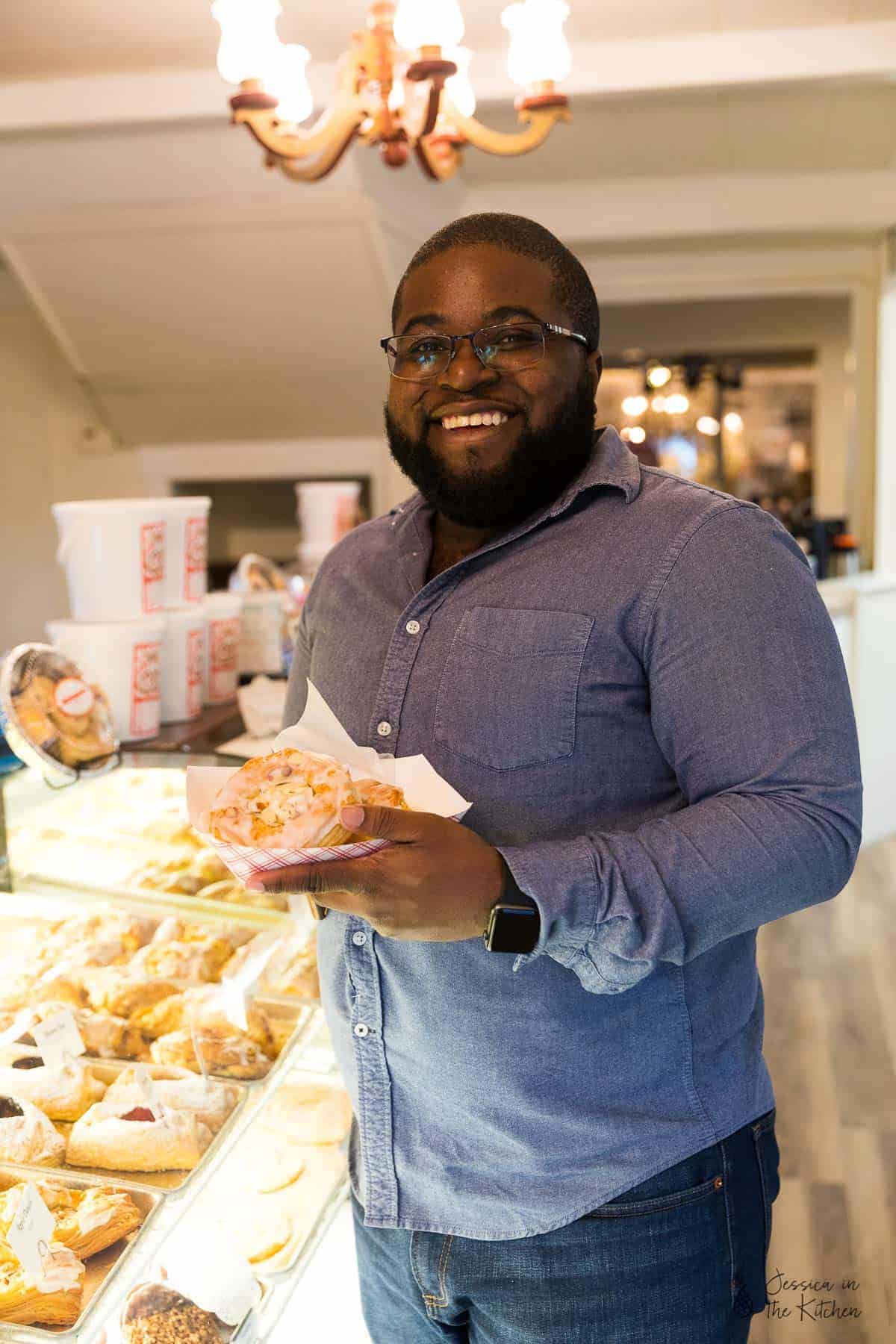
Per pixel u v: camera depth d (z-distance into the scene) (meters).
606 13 3.06
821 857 0.87
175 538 1.90
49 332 5.37
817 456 6.99
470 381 1.00
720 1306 1.06
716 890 0.85
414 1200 1.10
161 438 5.36
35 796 1.54
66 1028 1.29
